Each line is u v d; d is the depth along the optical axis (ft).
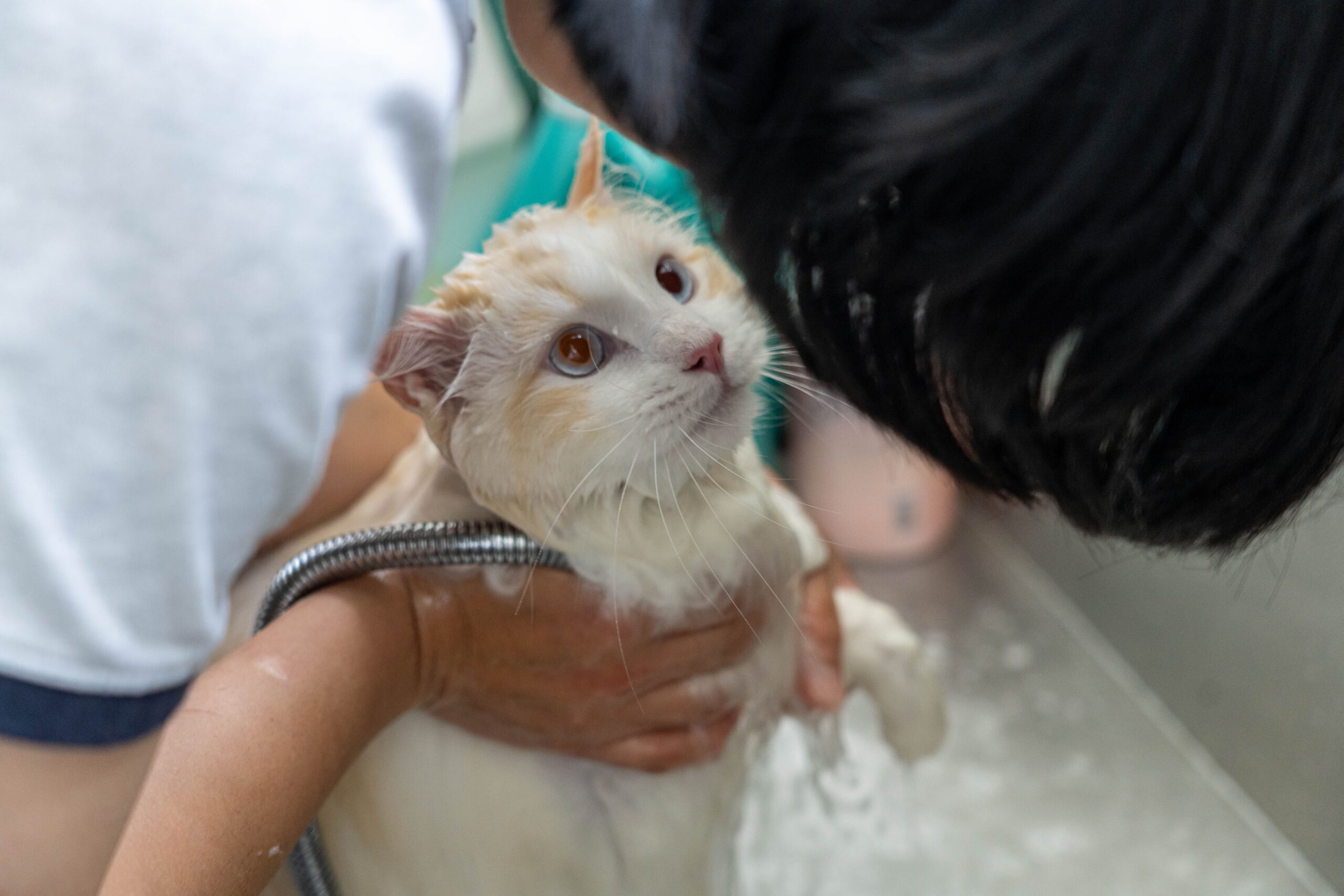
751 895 3.39
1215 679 3.62
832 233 1.23
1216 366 1.21
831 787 3.59
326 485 2.67
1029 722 4.00
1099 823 3.62
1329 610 2.98
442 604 2.10
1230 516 1.45
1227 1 1.00
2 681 0.96
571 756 2.27
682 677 2.25
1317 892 3.22
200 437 0.99
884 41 1.07
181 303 0.96
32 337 0.93
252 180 0.97
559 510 2.01
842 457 4.62
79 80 0.95
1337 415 1.32
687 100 1.22
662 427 1.97
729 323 2.15
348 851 2.27
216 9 0.98
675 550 2.10
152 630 1.03
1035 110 1.04
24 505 0.93
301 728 1.75
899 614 4.52
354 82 1.02
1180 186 1.06
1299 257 1.13
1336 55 1.02
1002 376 1.25
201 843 1.55
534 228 2.12
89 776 1.07
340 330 1.04
